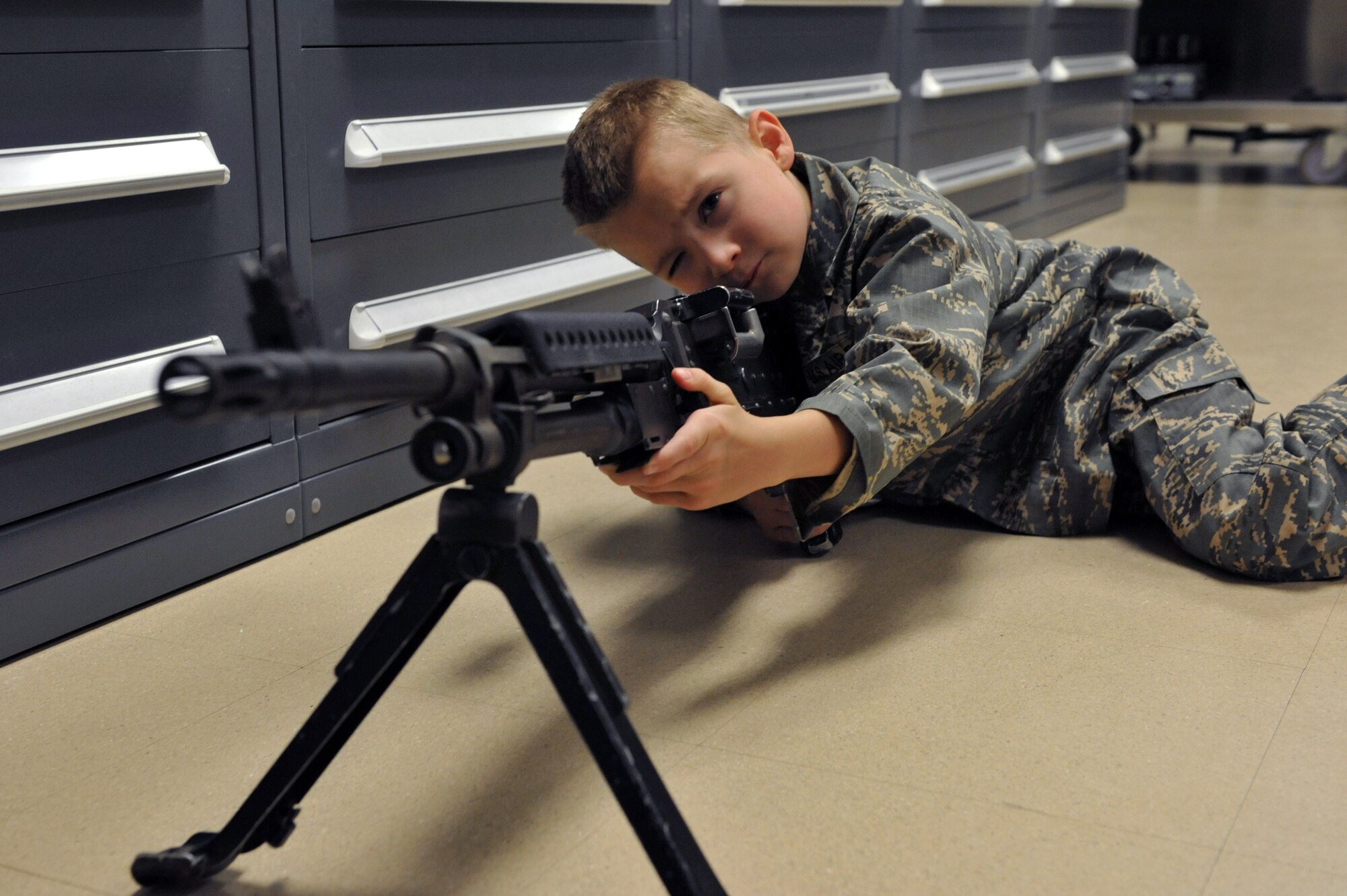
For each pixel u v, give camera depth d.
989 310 1.03
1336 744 0.79
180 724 0.87
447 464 0.57
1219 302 2.30
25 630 0.99
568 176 1.08
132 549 1.07
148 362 1.05
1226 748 0.79
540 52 1.45
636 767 0.60
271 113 1.14
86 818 0.75
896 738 0.82
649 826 0.59
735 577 1.13
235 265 1.13
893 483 1.29
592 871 0.68
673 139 1.01
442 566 0.63
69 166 0.96
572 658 0.60
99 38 0.98
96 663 0.98
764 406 1.06
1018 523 1.22
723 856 0.69
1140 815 0.72
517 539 0.61
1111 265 1.29
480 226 1.40
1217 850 0.68
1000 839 0.70
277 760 0.66
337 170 1.22
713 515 1.30
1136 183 4.52
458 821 0.74
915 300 0.98
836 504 0.98
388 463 1.36
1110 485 1.19
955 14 2.47
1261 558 1.07
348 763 0.81
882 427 0.89
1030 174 2.99
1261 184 4.42
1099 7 3.28
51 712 0.89
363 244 1.26
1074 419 1.21
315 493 1.26
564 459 1.56
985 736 0.82
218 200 1.10
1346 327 2.06
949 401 0.94
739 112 1.79
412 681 0.93
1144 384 1.18
